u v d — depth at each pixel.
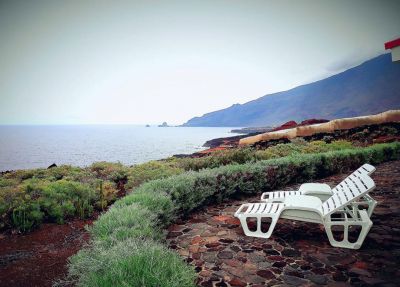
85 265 2.95
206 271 3.62
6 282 3.58
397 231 4.80
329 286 3.17
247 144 24.38
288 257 3.98
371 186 3.98
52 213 6.22
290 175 8.95
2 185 10.19
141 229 3.90
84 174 11.80
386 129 25.02
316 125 26.06
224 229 5.27
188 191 6.16
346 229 4.21
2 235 5.43
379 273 3.43
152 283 2.25
